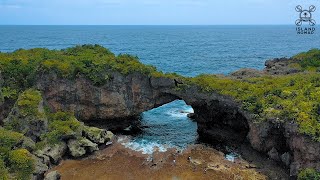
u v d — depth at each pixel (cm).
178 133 5669
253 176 4172
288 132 4153
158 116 6575
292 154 4197
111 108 5581
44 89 5403
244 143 5078
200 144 5169
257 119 4597
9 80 5397
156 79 5475
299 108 4238
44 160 4331
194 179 4125
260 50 18012
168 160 4641
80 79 5441
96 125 5709
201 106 5519
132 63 5675
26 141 4328
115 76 5497
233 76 6325
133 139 5384
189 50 17888
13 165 3831
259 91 4959
